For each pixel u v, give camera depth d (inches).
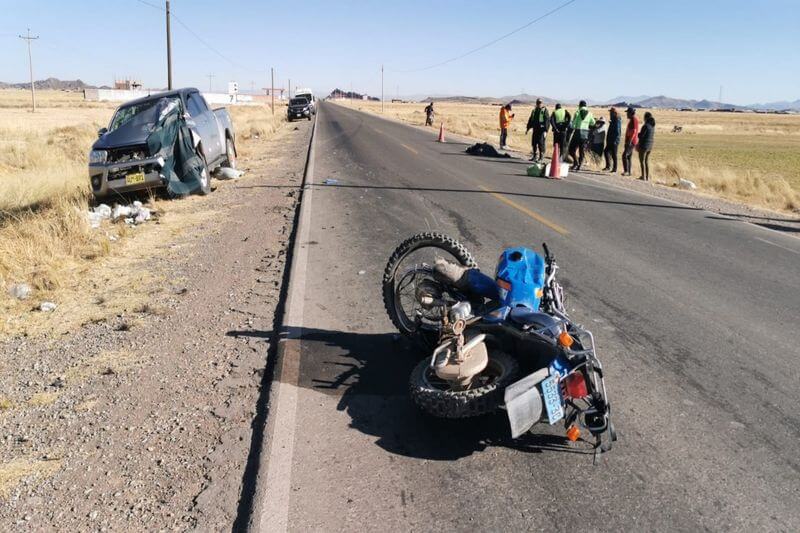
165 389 178.5
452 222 405.4
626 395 172.9
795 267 316.5
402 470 138.5
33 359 203.2
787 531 119.1
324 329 219.3
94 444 151.6
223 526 120.3
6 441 154.9
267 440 148.2
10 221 387.5
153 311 242.4
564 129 772.0
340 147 989.2
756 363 195.0
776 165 1128.2
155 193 501.0
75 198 466.6
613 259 321.4
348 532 118.0
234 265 309.4
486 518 122.3
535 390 134.0
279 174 664.4
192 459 143.4
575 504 126.8
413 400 155.0
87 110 2260.1
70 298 263.6
